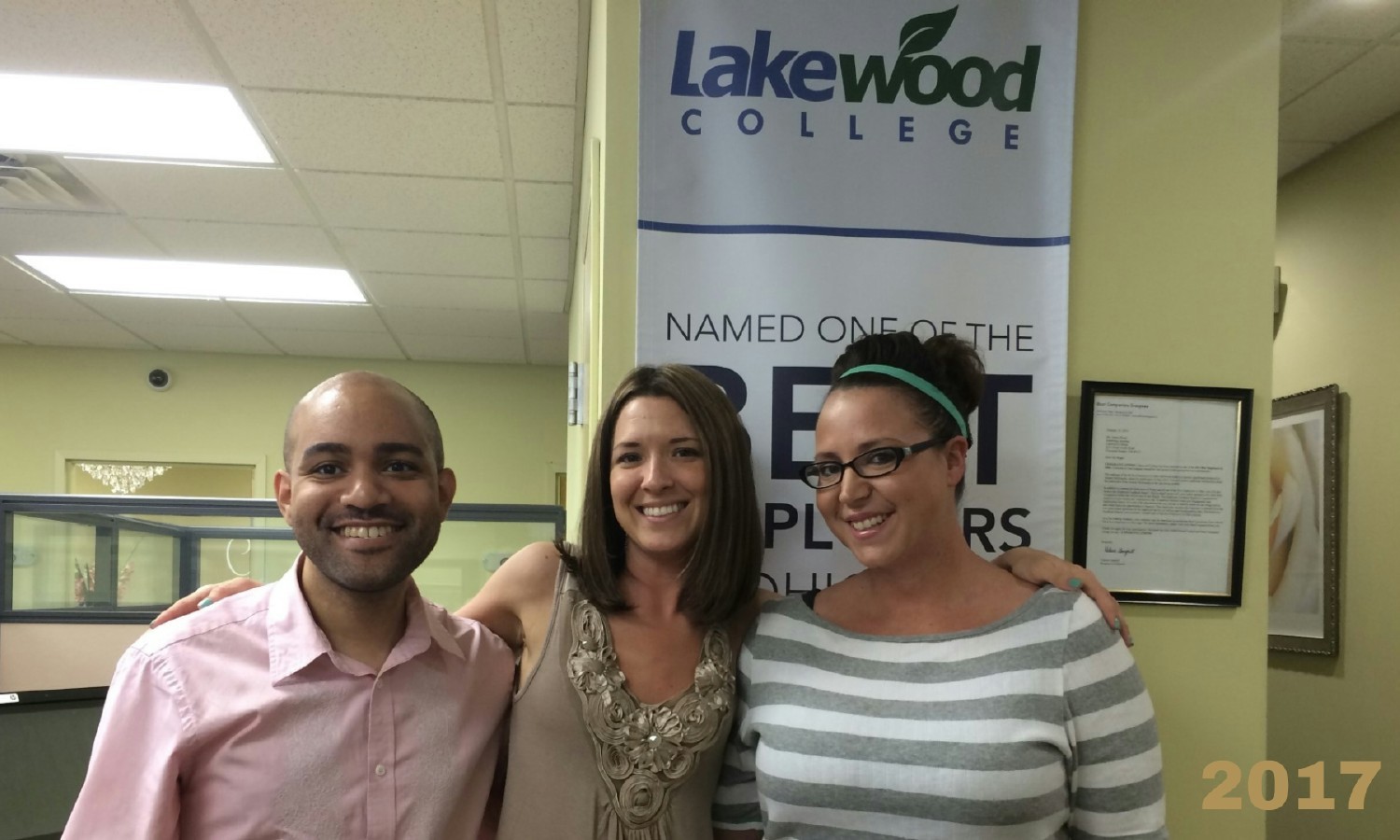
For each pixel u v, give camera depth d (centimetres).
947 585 102
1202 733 142
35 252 366
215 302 449
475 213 318
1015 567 107
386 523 95
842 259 139
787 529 137
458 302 446
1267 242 149
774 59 139
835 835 93
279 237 347
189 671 95
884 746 91
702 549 105
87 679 244
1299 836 267
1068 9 144
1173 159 148
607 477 110
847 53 140
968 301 141
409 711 100
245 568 311
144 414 567
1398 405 240
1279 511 280
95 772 90
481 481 595
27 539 252
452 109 239
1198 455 145
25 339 538
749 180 138
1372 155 251
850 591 109
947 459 103
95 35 204
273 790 93
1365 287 253
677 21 137
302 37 205
